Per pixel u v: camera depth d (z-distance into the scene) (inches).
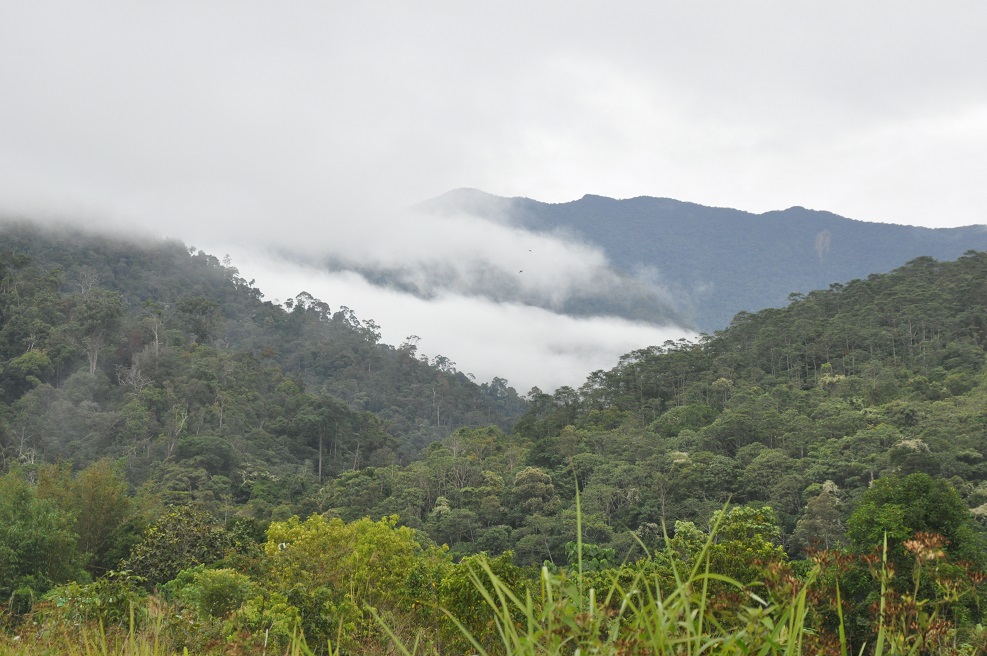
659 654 83.8
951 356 3272.6
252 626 396.8
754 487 2130.9
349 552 762.8
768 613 85.7
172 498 2298.2
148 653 176.2
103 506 1387.8
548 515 2267.5
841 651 95.3
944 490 773.9
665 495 2212.1
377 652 305.7
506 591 86.1
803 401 3034.0
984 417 2374.5
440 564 741.9
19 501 1143.6
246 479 2837.1
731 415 2677.2
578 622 83.0
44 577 1042.7
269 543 819.4
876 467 2063.2
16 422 2984.7
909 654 98.6
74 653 178.9
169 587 774.5
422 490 2559.1
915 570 106.3
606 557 890.1
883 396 2950.3
